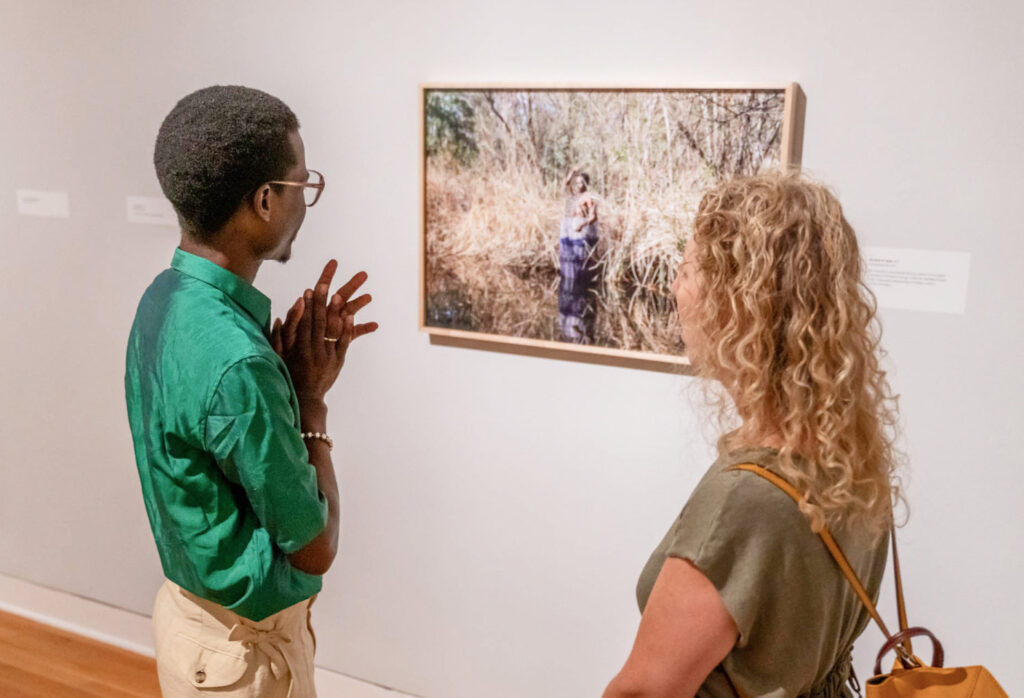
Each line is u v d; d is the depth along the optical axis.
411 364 2.75
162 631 1.84
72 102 3.12
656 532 2.51
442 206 2.55
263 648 1.79
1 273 3.43
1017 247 2.01
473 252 2.54
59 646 3.50
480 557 2.77
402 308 2.72
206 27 2.84
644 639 1.21
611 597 2.61
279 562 1.62
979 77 1.97
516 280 2.50
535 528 2.67
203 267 1.64
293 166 1.67
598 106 2.30
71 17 3.05
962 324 2.09
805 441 1.17
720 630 1.16
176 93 2.93
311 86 2.71
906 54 2.02
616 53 2.29
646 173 2.28
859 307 1.19
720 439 1.26
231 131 1.56
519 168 2.43
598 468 2.55
